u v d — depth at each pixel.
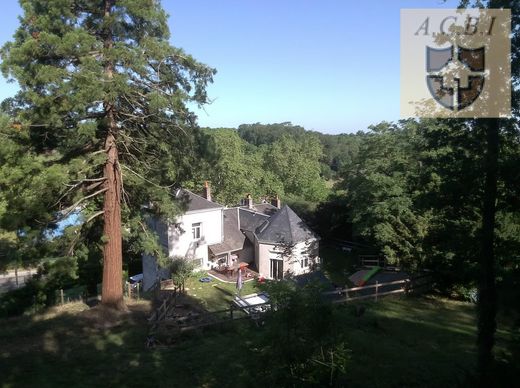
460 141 12.02
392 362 14.23
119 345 16.20
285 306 9.11
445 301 23.34
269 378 8.76
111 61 17.81
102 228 22.53
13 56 16.30
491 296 11.62
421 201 13.24
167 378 13.35
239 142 62.72
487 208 11.46
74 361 14.62
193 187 52.16
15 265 19.70
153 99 17.31
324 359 8.77
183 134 21.25
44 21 16.59
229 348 15.62
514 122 10.91
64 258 20.02
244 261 41.84
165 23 19.08
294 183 67.75
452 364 14.06
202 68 19.50
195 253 38.12
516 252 12.45
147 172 22.30
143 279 37.19
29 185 18.03
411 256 28.44
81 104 16.00
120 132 20.14
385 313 20.64
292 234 38.25
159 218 25.05
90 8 18.61
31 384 12.80
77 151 20.09
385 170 32.53
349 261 41.06
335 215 44.88
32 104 17.41
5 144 17.59
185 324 17.75
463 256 13.59
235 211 44.53
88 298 25.08
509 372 8.88
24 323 18.59
